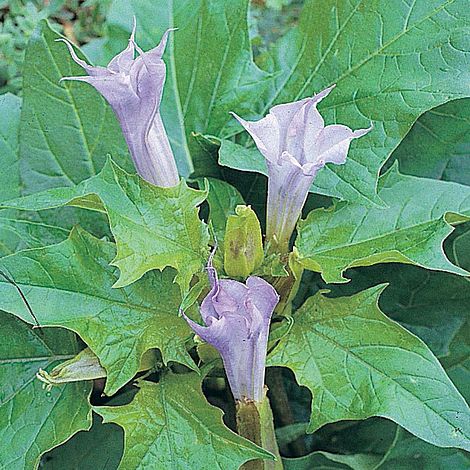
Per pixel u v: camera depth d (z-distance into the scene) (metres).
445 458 0.69
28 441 0.64
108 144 0.71
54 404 0.65
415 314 0.73
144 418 0.62
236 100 0.73
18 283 0.62
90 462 0.68
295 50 0.73
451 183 0.67
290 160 0.61
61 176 0.71
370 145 0.67
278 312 0.65
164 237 0.62
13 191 0.73
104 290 0.63
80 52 0.70
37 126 0.71
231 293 0.58
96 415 0.69
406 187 0.67
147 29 0.75
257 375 0.61
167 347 0.63
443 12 0.68
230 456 0.61
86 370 0.63
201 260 0.63
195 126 0.74
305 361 0.63
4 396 0.65
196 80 0.74
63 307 0.62
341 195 0.66
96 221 0.70
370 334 0.63
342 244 0.66
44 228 0.69
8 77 1.00
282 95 0.72
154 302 0.64
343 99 0.69
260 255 0.63
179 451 0.61
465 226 0.72
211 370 0.65
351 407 0.62
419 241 0.64
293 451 0.73
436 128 0.73
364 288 0.73
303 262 0.65
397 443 0.70
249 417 0.62
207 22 0.74
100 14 1.12
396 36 0.68
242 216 0.62
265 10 1.12
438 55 0.67
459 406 0.61
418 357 0.62
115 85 0.61
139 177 0.62
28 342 0.67
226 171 0.71
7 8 1.17
